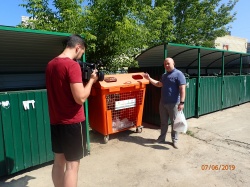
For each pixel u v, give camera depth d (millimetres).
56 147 2361
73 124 2207
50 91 2229
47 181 3197
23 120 3303
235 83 8422
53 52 4281
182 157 3945
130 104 4789
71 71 2066
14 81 4676
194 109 6676
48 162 3773
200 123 6121
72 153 2236
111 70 6422
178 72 4145
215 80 7344
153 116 5949
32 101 3371
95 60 6031
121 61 6461
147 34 7043
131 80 4680
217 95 7512
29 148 3395
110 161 3807
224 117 6836
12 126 3199
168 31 10867
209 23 14148
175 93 4195
